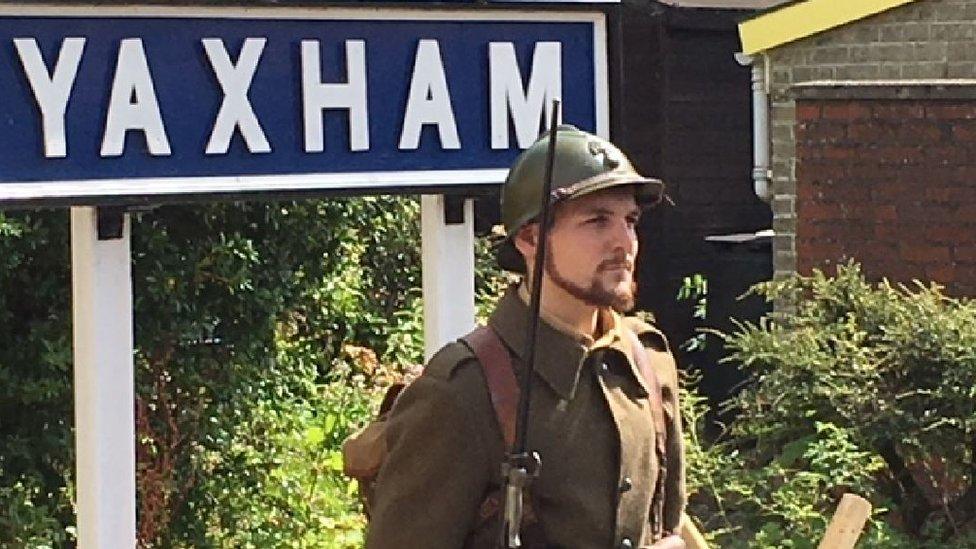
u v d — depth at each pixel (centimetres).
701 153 1246
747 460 655
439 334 502
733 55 1254
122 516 461
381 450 333
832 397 632
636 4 1220
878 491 644
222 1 452
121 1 439
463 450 313
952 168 796
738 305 1095
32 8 428
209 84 453
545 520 316
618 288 321
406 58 480
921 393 623
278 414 732
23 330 674
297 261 732
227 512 709
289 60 464
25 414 675
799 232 835
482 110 492
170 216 685
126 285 457
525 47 498
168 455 687
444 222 500
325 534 727
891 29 945
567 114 505
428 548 313
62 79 434
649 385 334
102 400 455
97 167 438
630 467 324
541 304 324
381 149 477
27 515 649
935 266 804
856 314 673
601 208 321
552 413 319
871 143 815
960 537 626
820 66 966
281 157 462
